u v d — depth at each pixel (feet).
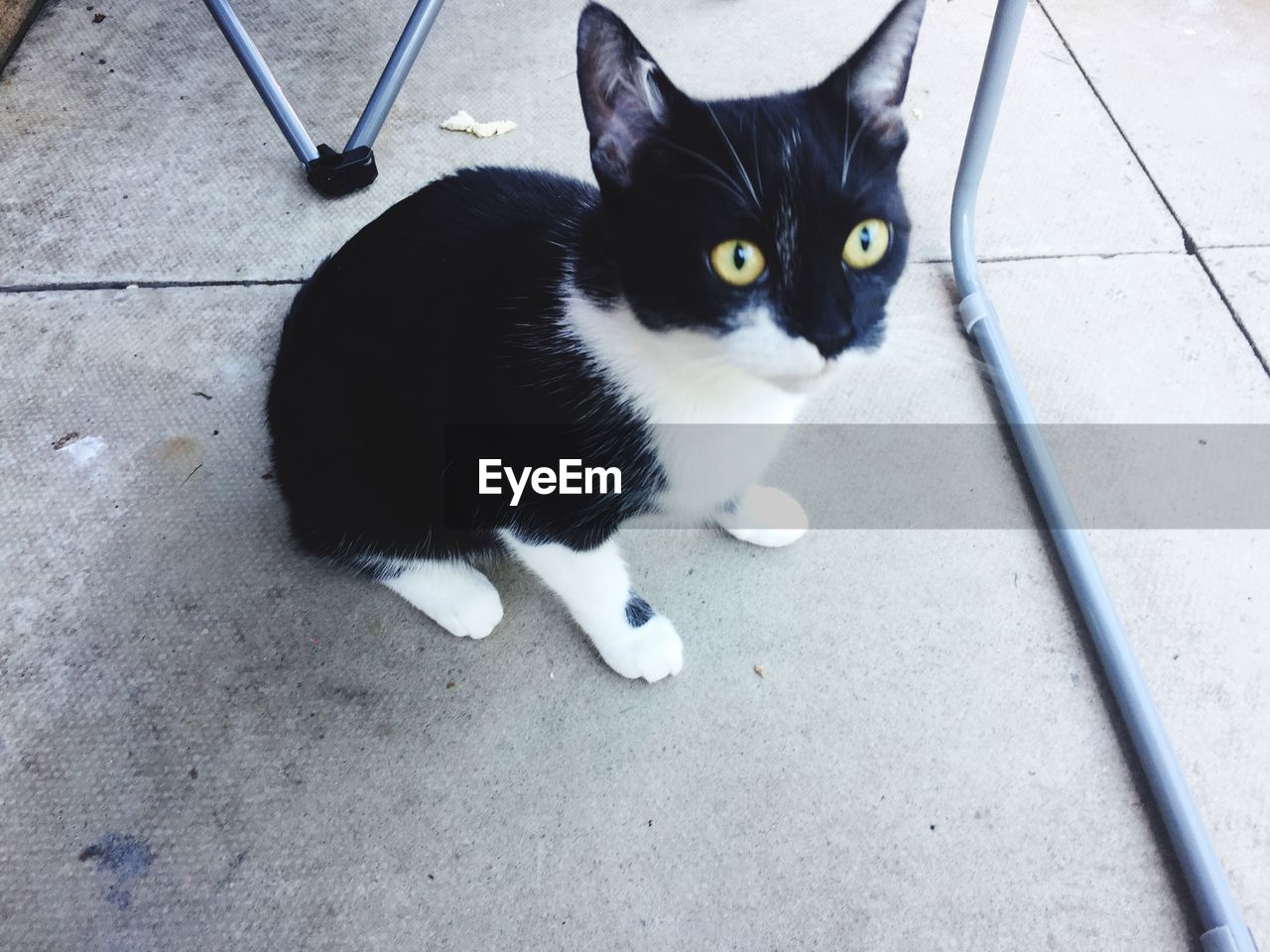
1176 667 1.69
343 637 1.75
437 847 1.56
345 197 2.32
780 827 1.57
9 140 2.44
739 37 2.67
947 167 2.37
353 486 1.61
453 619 1.72
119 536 1.83
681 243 1.25
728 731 1.66
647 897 1.52
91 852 1.55
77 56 2.65
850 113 1.30
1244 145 2.41
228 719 1.66
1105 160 2.38
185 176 2.37
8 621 1.73
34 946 1.47
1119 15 2.73
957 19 2.71
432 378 1.47
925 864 1.54
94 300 2.14
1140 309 2.12
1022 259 2.21
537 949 1.49
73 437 1.95
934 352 2.07
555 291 1.41
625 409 1.42
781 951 1.48
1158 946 1.48
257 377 2.03
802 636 1.75
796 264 1.24
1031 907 1.51
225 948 1.48
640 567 1.83
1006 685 1.69
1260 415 1.97
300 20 2.75
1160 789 1.56
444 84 2.57
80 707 1.66
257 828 1.57
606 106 1.24
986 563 1.82
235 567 1.81
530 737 1.65
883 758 1.63
